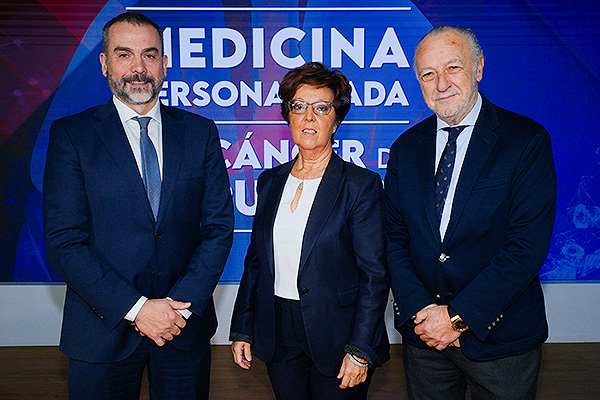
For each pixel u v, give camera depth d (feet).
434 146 6.30
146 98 6.04
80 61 12.23
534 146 5.73
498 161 5.78
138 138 6.27
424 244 6.09
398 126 12.62
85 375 5.98
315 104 5.88
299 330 5.93
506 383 5.85
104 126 6.13
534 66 12.39
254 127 12.56
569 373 11.07
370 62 12.46
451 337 5.76
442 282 5.99
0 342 12.62
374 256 5.87
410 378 6.59
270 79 12.46
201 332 6.45
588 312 12.66
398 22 12.37
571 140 12.48
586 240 12.62
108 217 5.98
